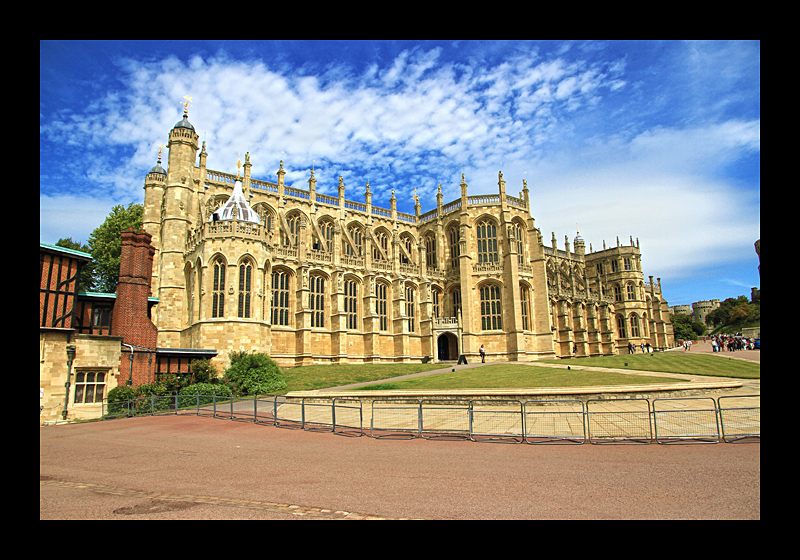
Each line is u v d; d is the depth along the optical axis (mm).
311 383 39719
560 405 23438
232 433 20047
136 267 36281
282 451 15844
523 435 16484
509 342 66938
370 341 62156
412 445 16453
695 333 137500
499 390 24625
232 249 45594
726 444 14891
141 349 33688
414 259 79062
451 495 10188
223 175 59688
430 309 67688
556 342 78938
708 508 8812
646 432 17125
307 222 65750
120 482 11828
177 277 51156
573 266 97750
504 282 69125
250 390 35938
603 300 95938
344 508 9375
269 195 62281
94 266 59938
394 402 26062
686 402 22578
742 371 33000
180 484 11531
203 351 38812
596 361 48250
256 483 11531
